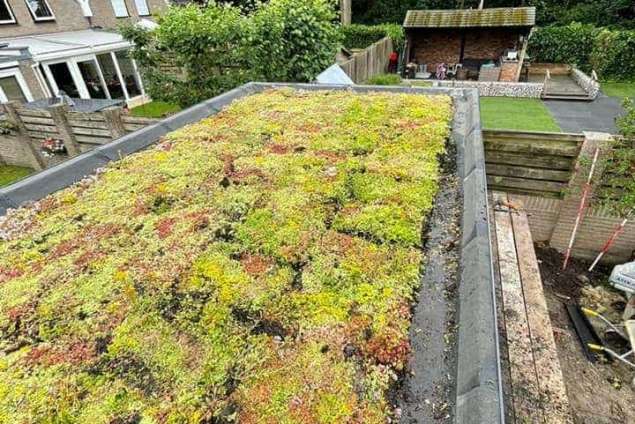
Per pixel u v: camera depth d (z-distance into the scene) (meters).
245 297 1.10
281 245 1.34
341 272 1.20
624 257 3.83
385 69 12.48
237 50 5.70
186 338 0.98
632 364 2.88
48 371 0.91
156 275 1.20
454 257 1.29
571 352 3.03
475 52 13.37
